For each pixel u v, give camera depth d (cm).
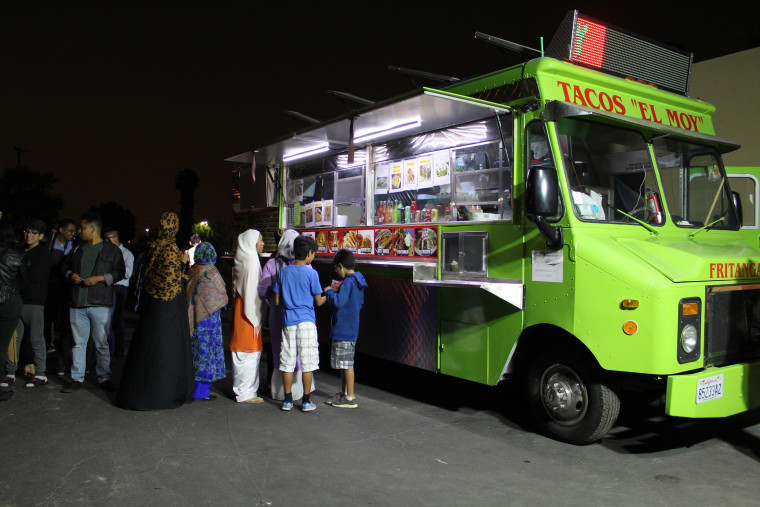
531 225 486
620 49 538
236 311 595
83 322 623
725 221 573
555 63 485
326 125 606
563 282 458
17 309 603
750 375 451
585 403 461
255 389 600
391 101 507
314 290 558
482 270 525
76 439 471
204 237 1529
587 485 392
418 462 431
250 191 938
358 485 388
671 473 414
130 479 391
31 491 370
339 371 757
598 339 436
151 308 563
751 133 890
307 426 515
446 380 706
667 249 455
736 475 412
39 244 650
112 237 669
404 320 597
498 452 454
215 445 461
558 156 466
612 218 486
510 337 495
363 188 705
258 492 374
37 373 646
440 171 598
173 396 562
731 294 461
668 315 409
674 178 538
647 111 539
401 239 608
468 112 534
